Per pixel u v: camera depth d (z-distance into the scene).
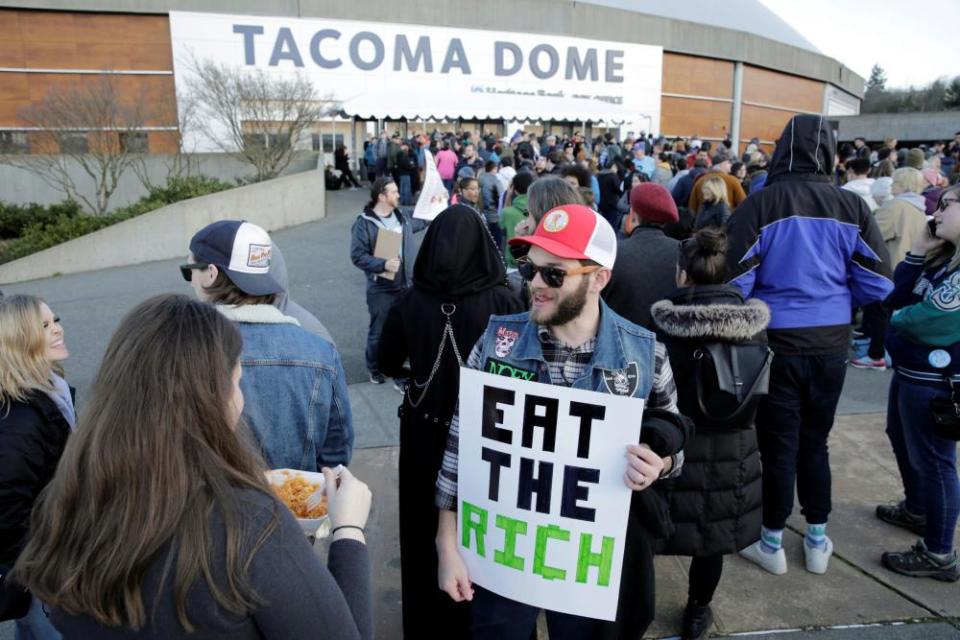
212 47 22.48
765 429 3.15
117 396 1.12
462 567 1.94
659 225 3.37
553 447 1.79
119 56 21.92
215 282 2.15
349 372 6.05
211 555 1.07
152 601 1.05
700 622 2.74
